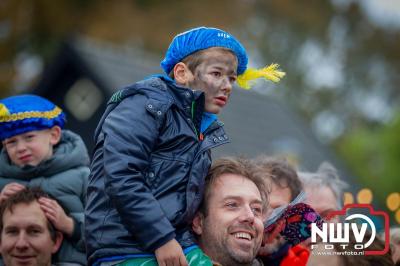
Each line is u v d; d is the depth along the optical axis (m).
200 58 9.88
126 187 8.98
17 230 10.65
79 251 10.97
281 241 10.73
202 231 9.62
